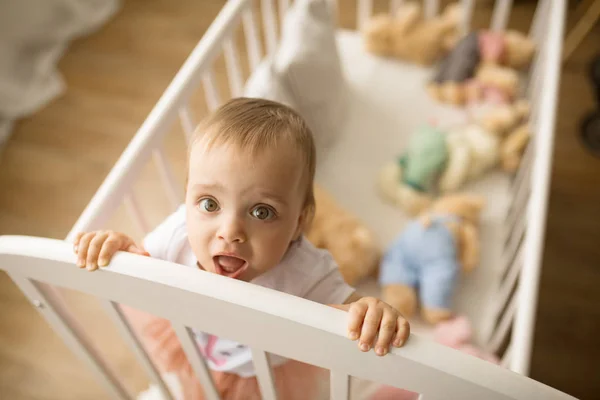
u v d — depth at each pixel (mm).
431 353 538
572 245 1682
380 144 1457
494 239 1311
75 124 1948
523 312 864
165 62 2107
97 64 2096
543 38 1438
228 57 1216
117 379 942
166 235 801
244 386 854
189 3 2270
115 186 857
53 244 622
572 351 1508
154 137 946
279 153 629
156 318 853
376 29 1592
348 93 1534
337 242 1196
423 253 1207
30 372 1476
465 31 1700
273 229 646
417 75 1610
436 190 1401
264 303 550
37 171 1842
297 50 1188
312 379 827
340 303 792
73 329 775
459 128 1490
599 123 1894
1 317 1548
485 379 521
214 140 631
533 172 1049
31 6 1943
